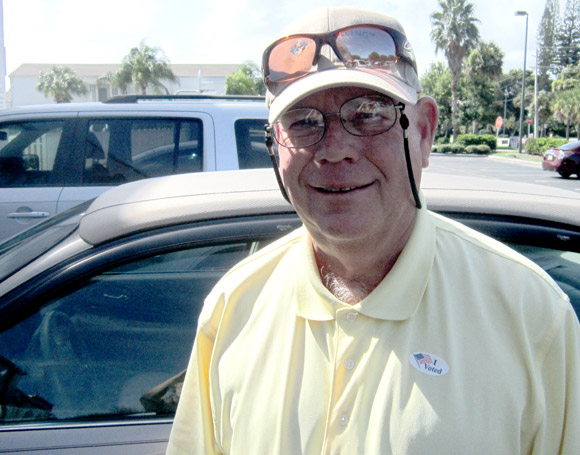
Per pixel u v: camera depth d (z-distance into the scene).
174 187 2.27
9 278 2.02
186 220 2.04
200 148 4.68
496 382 1.13
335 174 1.26
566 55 66.38
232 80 57.41
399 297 1.21
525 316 1.18
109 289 2.01
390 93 1.22
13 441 1.84
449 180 2.37
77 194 4.70
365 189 1.27
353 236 1.26
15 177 4.75
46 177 4.75
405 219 1.31
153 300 2.03
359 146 1.26
